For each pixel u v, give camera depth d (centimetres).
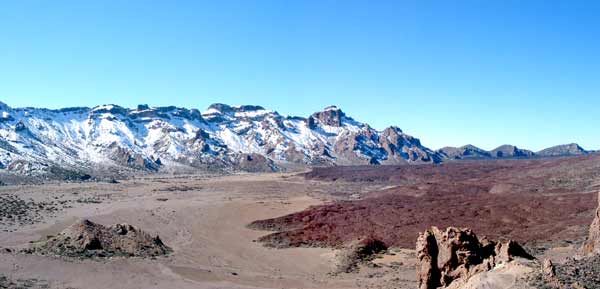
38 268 5266
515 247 3812
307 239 8044
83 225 6669
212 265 6188
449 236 4031
